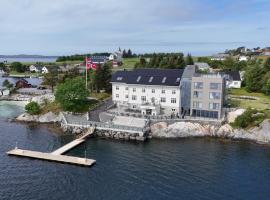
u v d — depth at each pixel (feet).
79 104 370.32
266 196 188.75
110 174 216.74
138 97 364.38
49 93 504.43
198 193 190.49
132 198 182.60
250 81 463.01
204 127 314.14
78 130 316.81
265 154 260.01
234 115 322.96
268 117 309.01
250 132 302.45
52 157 242.17
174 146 279.90
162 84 346.54
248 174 219.41
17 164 231.91
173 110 347.36
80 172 219.41
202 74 354.13
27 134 312.09
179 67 574.15
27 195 183.73
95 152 262.88
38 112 374.43
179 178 211.41
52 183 200.75
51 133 317.22
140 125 311.88
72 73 592.60
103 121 326.44
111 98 425.69
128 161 241.96
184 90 353.92
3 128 333.62
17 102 490.08
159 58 633.20
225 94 362.94
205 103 331.36
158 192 190.49
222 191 193.67
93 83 469.57
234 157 252.42
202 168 229.04
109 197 183.32
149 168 227.81
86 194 186.70
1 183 199.21
